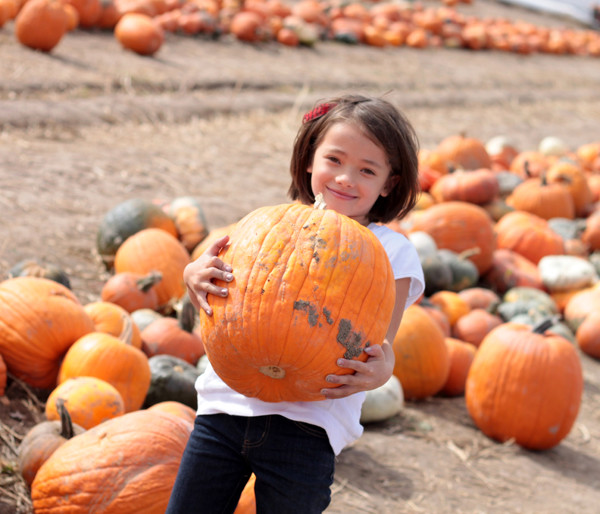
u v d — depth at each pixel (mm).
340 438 2621
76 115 9883
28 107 9484
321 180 2729
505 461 4934
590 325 6961
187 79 12531
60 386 3902
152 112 10914
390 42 20406
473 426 5355
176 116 11133
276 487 2543
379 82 16141
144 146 9727
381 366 2385
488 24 25656
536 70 22359
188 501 2617
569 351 5082
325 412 2582
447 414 5473
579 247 8586
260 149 10844
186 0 17141
